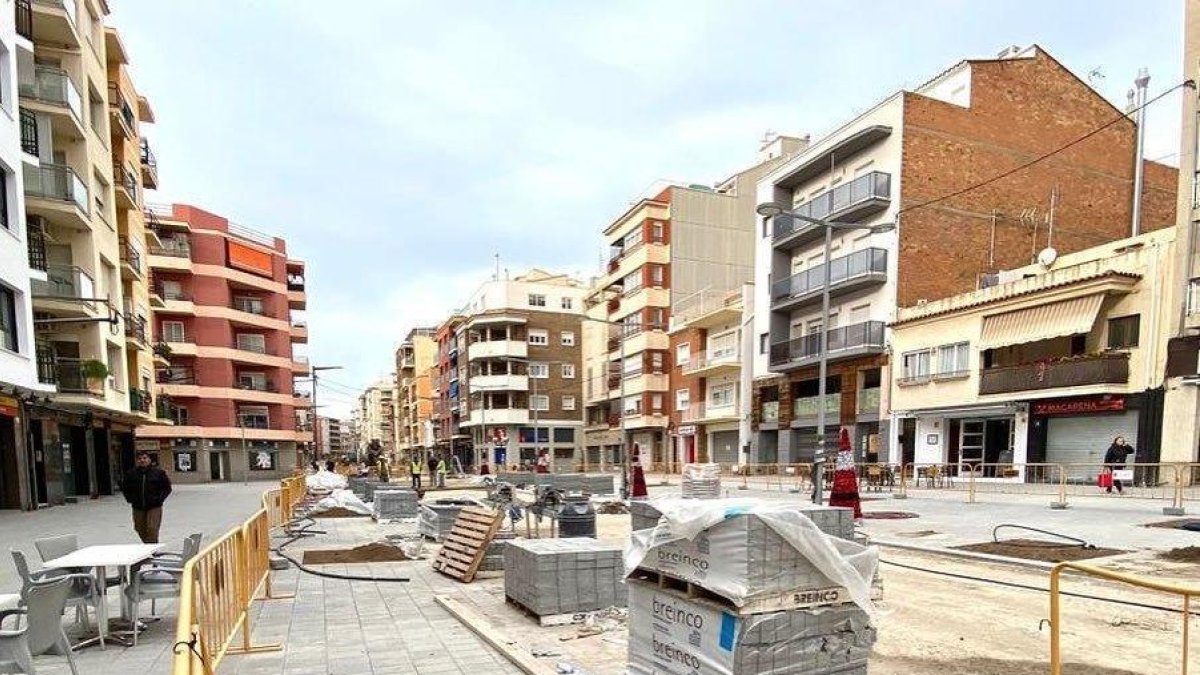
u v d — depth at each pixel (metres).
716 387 40.47
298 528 13.75
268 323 51.72
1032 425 22.83
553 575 6.27
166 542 11.88
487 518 8.85
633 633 4.63
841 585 3.93
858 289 29.98
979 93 29.61
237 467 48.38
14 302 16.39
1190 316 18.84
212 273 47.88
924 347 26.42
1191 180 19.34
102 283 23.52
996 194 29.59
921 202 28.34
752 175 48.12
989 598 7.09
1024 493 19.81
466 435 66.88
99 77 24.28
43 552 6.07
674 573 4.23
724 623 3.78
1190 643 5.42
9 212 16.08
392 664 5.21
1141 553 9.15
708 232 46.84
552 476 24.67
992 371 23.75
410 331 99.69
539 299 62.00
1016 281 24.02
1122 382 20.14
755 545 3.71
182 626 3.12
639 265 47.03
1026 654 5.22
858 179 29.42
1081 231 31.08
